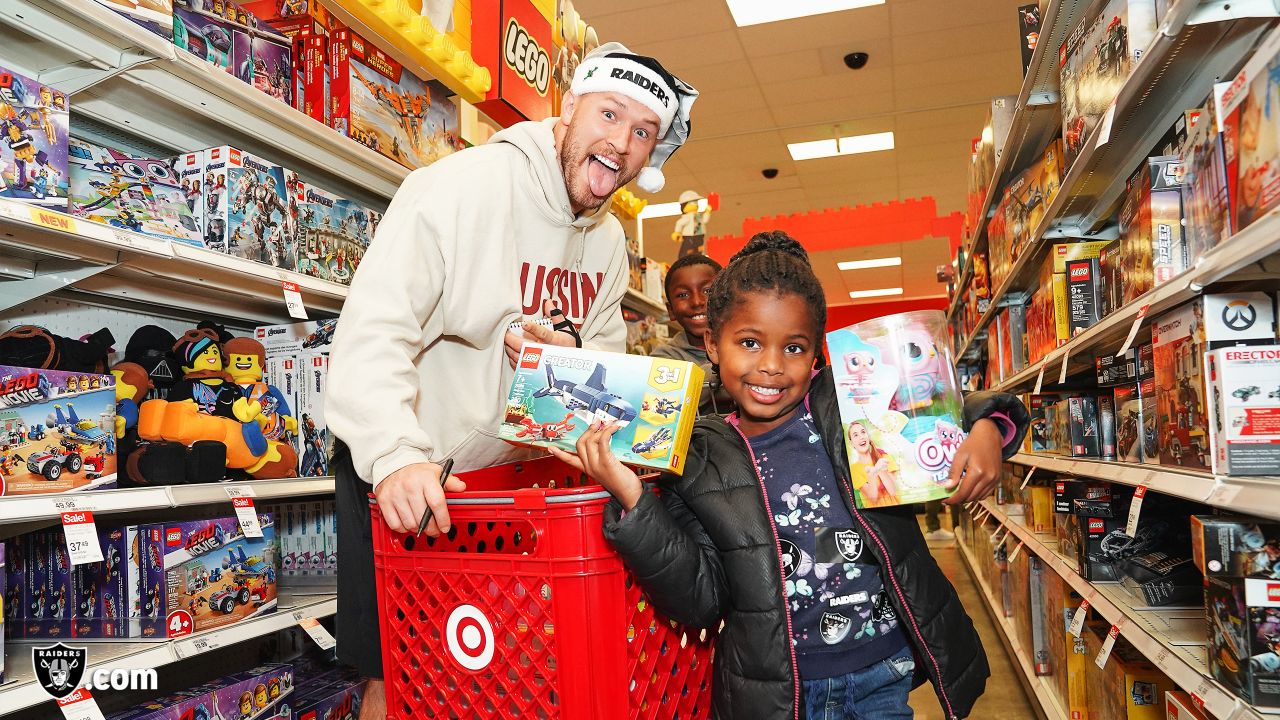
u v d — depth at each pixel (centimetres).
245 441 202
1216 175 147
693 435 147
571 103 175
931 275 1534
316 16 227
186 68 171
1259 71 128
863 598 135
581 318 190
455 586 121
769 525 134
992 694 380
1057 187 273
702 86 732
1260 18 150
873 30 643
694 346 359
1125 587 228
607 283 200
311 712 215
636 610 121
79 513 156
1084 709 266
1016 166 371
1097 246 276
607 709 112
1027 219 324
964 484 125
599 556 113
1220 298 150
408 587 127
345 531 157
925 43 663
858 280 1569
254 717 197
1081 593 239
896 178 988
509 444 172
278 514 258
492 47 267
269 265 202
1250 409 141
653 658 126
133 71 171
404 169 243
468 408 166
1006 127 394
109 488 169
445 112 276
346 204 242
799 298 135
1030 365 346
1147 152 227
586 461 116
